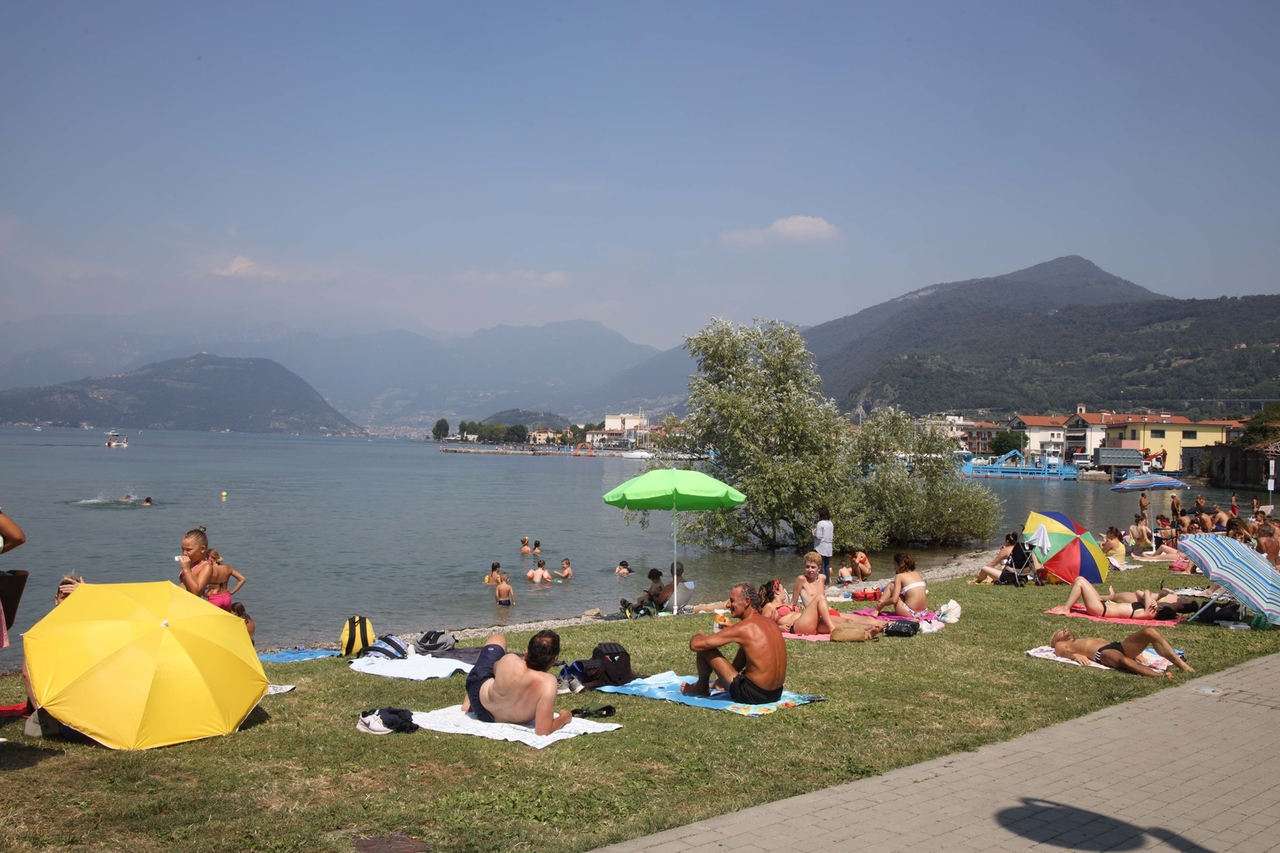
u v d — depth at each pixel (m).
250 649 8.49
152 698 7.55
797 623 13.59
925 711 8.70
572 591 27.36
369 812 6.03
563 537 43.44
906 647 12.20
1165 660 10.55
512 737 7.79
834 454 34.38
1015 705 8.95
